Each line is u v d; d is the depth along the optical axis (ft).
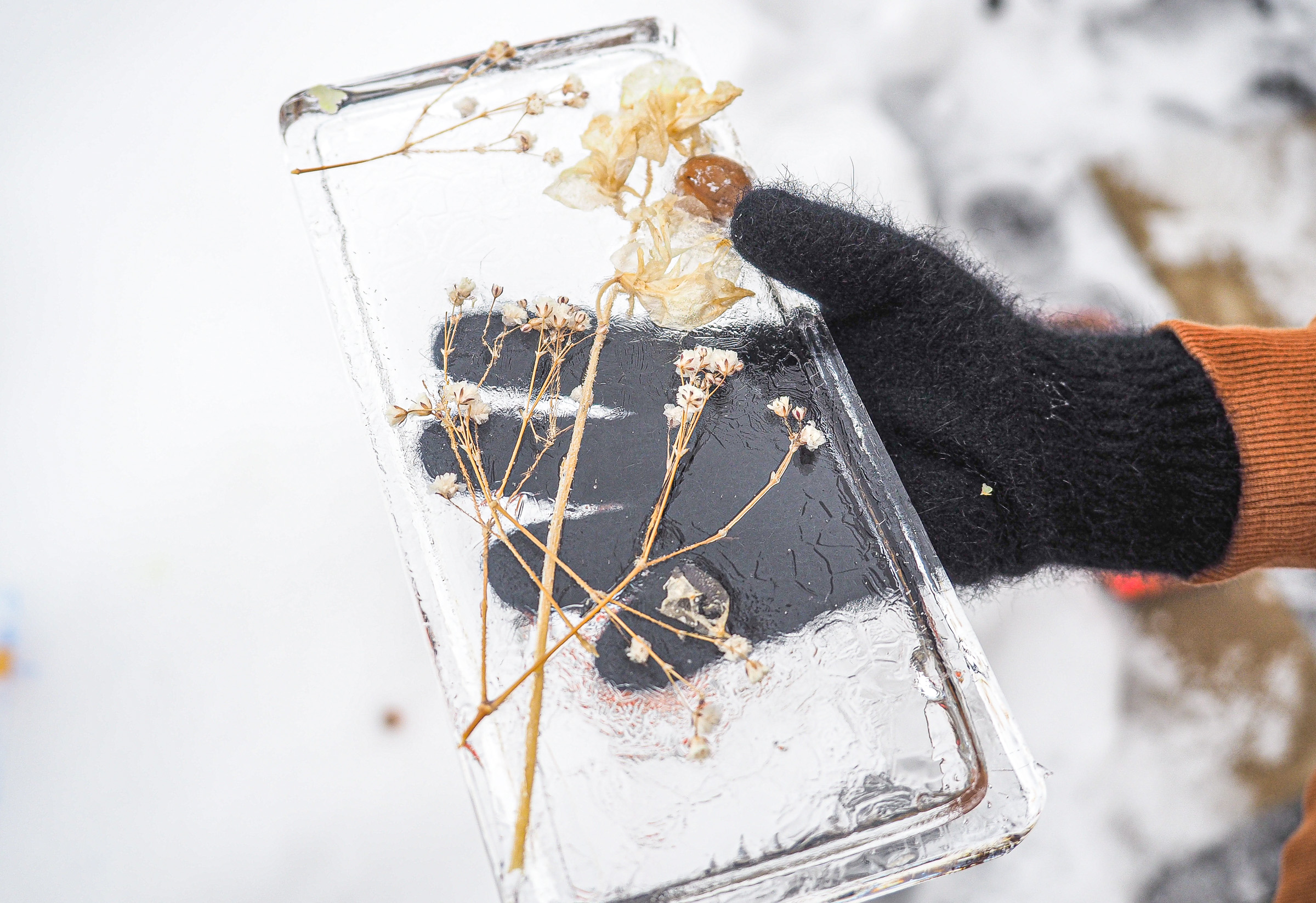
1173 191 1.96
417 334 1.25
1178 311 1.91
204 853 1.61
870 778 1.11
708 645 1.13
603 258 1.28
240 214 1.85
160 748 1.64
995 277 1.38
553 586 1.15
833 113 1.94
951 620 1.16
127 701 1.65
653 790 1.10
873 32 1.97
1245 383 1.28
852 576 1.17
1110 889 1.71
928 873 1.10
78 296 1.80
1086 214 1.94
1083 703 1.77
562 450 1.19
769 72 1.96
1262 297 1.93
